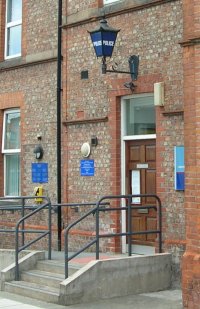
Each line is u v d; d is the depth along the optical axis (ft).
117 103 38.40
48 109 43.75
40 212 43.65
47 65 44.09
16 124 47.78
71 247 40.75
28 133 45.34
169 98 34.91
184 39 29.81
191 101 29.45
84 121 40.24
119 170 38.32
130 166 38.22
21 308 29.99
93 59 40.01
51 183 43.04
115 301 31.45
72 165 41.29
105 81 39.06
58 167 42.19
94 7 40.11
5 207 42.52
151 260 33.86
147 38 36.45
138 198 37.55
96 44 35.83
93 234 39.22
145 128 37.55
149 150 37.17
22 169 45.68
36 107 44.78
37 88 44.80
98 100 39.58
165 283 34.32
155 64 35.88
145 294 33.19
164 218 34.94
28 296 32.76
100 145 39.32
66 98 41.91
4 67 47.73
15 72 46.93
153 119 37.11
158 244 34.94
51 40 43.86
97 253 32.65
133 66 36.91
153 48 36.06
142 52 36.70
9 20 49.06
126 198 35.53
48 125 43.65
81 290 31.19
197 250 28.96
